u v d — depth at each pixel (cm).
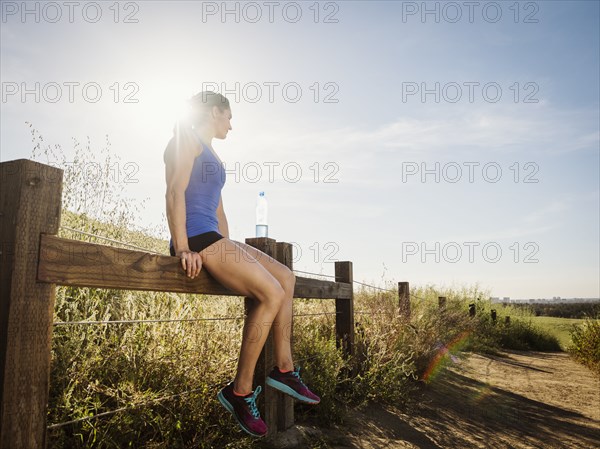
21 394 144
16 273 145
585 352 1063
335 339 508
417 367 622
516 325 1555
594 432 474
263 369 320
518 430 455
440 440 393
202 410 280
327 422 381
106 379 278
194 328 323
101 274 177
